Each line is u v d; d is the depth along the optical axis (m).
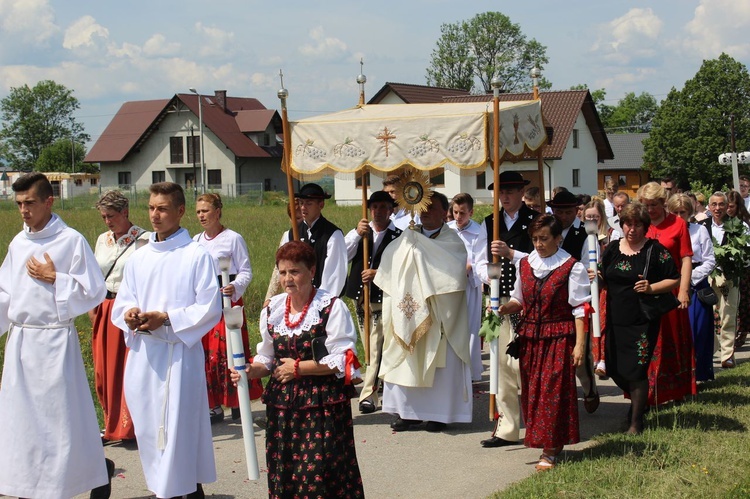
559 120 53.06
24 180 5.84
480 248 8.01
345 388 5.04
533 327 6.55
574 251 7.83
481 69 81.12
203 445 5.77
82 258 5.90
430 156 7.78
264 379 9.90
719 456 6.51
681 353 7.98
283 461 5.02
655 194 8.16
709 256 9.30
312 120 8.23
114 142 68.12
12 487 5.71
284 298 5.17
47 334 5.81
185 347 5.71
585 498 5.69
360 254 8.87
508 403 7.36
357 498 5.14
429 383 7.79
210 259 5.83
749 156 14.38
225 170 64.94
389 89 56.34
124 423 7.39
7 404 5.78
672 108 66.44
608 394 9.24
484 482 6.45
